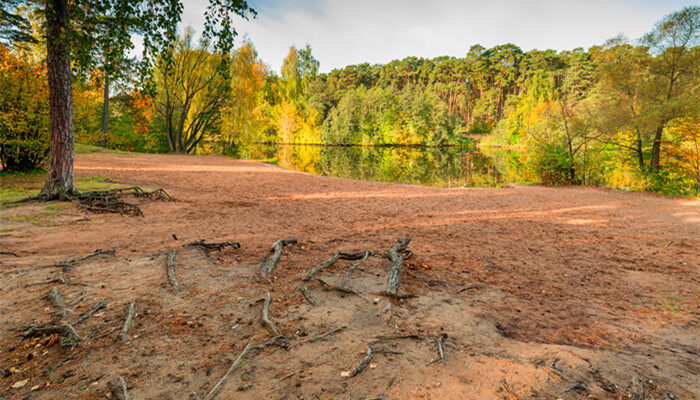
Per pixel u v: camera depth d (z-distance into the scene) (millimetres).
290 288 3709
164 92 30938
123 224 6898
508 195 14852
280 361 2270
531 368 2307
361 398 1896
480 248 6387
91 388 1953
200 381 2043
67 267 3990
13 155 11445
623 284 4590
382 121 63406
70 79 8492
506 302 3740
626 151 19766
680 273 5094
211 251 5188
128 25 6617
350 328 2797
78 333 2564
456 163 37844
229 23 6730
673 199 14164
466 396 1948
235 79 35562
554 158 20047
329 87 84000
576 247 6664
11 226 5969
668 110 15852
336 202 12117
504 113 73438
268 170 21984
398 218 9406
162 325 2762
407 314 3158
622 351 2705
